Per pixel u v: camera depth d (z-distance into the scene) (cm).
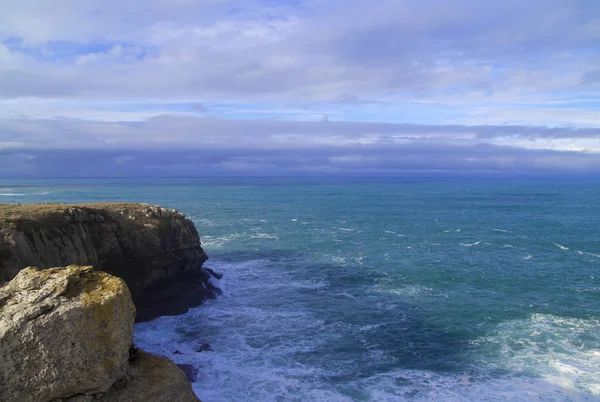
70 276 1298
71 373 1145
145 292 3181
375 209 10688
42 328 1130
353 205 11794
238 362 2344
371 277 4075
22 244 2214
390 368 2281
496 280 3947
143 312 3006
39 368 1121
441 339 2642
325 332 2761
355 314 3080
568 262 4681
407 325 2872
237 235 6494
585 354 2397
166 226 3375
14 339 1112
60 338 1141
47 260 2352
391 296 3484
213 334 2741
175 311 3094
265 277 4094
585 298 3400
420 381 2136
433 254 5138
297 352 2473
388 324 2891
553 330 2741
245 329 2822
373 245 5731
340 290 3666
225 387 2075
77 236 2675
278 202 12731
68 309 1157
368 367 2292
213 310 3186
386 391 2041
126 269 3047
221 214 9419
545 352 2430
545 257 4950
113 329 1224
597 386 2047
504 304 3262
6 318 1134
